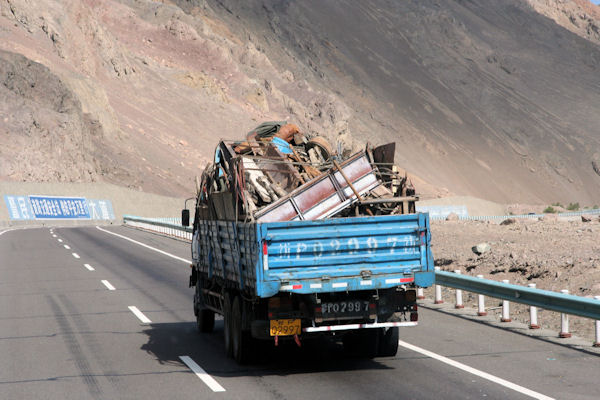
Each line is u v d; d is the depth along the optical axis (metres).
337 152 14.88
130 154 134.50
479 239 37.16
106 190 105.44
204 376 11.85
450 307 19.94
